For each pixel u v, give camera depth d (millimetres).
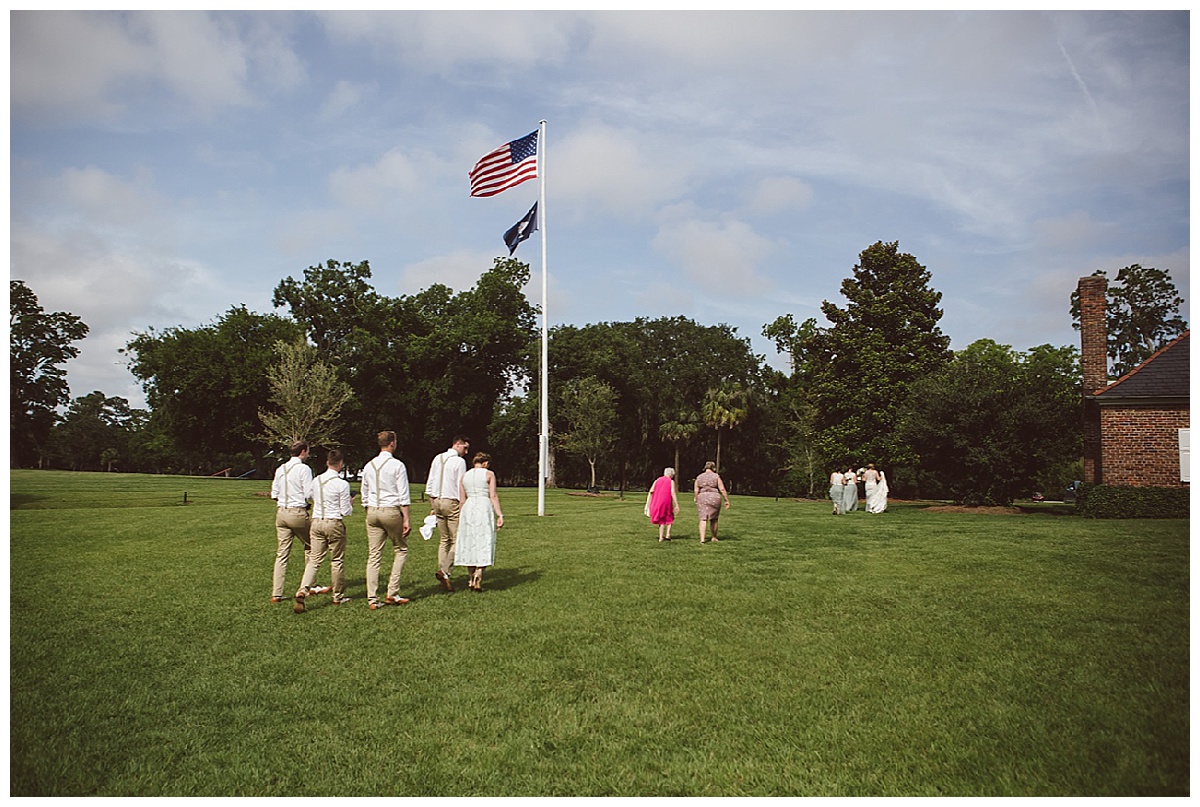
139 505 26047
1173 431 22656
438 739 5023
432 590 9812
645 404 65688
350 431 56656
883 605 8539
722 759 4707
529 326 67688
